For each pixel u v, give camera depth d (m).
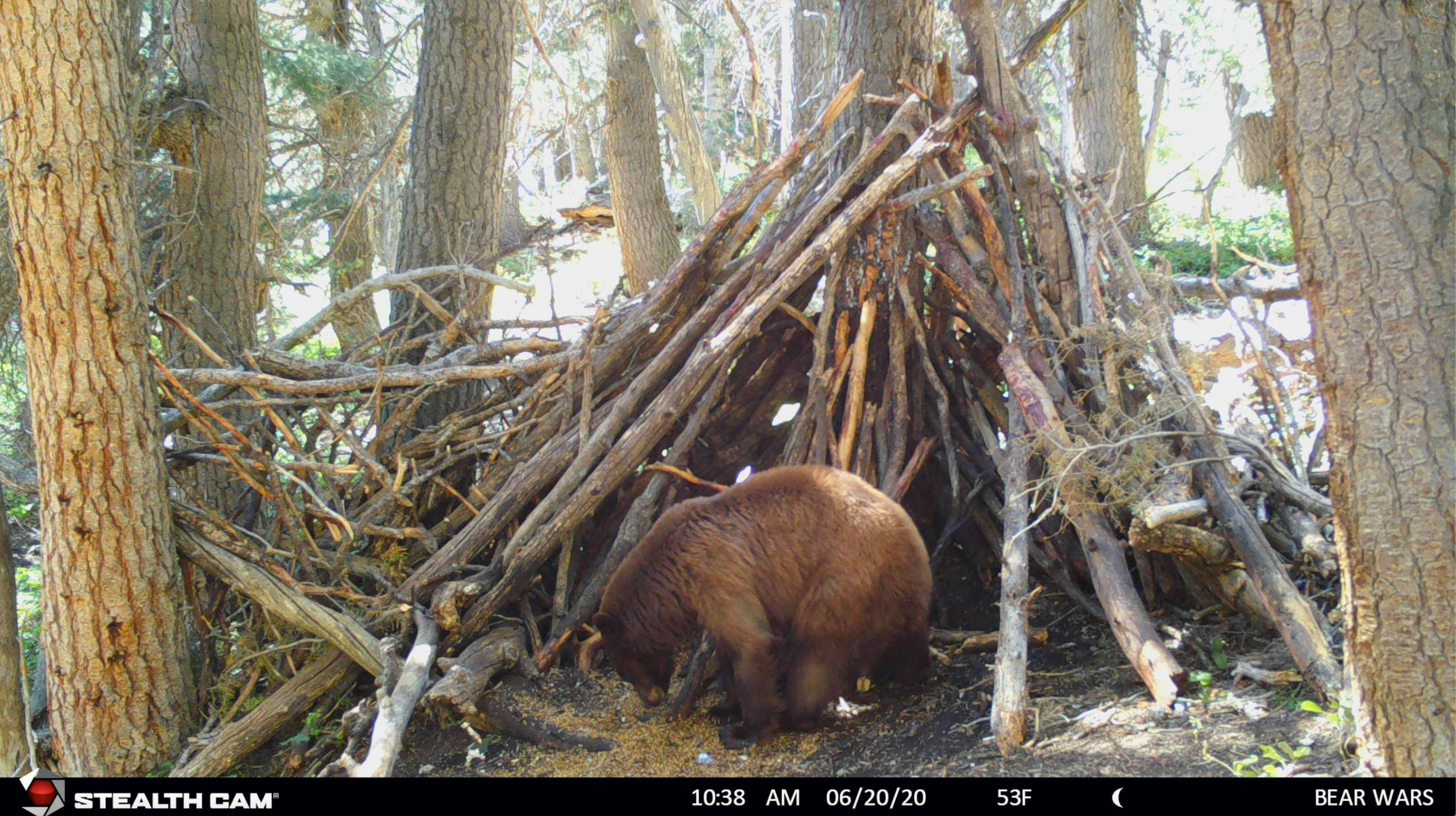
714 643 4.62
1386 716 3.43
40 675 6.16
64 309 4.81
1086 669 4.78
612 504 6.07
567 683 5.12
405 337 6.69
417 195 7.44
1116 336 5.12
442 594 5.20
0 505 5.36
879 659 4.79
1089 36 13.59
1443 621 3.34
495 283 6.52
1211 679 4.41
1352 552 3.47
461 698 4.76
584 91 15.71
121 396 4.93
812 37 12.37
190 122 7.15
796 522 4.57
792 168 5.96
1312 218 3.49
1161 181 17.66
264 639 5.72
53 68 4.73
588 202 15.95
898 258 5.86
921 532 5.89
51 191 4.75
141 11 7.66
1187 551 4.61
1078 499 4.77
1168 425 4.99
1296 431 5.38
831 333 6.06
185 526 5.29
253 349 5.96
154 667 5.02
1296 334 7.03
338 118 11.32
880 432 5.74
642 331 5.98
